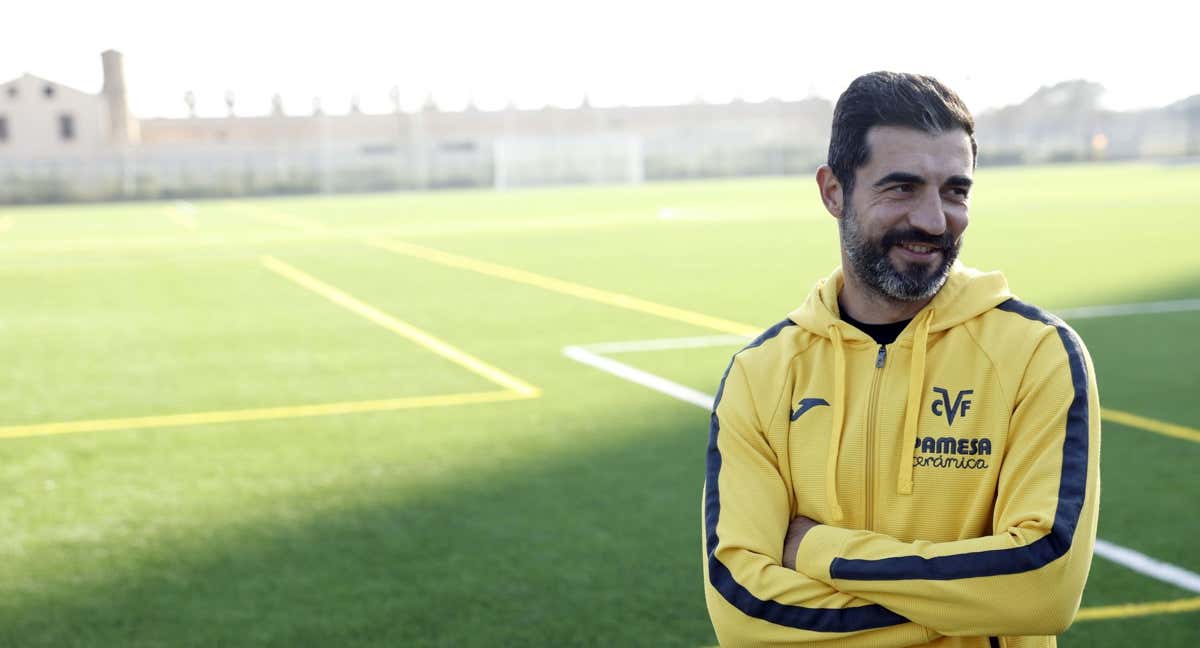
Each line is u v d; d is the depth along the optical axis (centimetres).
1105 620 376
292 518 494
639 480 543
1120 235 1814
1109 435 612
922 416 181
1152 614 380
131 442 631
